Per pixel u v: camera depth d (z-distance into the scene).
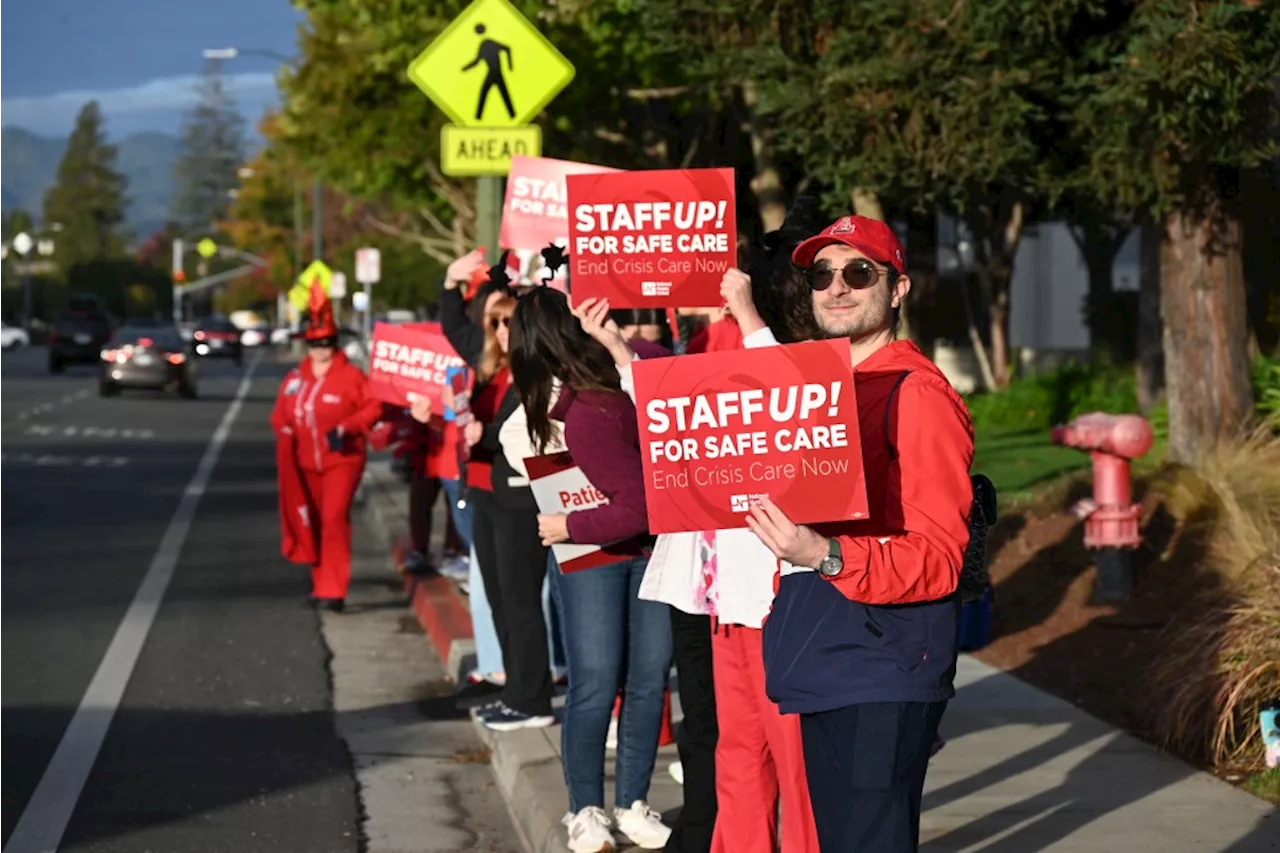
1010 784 6.99
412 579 13.16
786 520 3.99
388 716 9.16
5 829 6.95
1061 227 36.78
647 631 6.33
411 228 45.59
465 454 9.04
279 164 49.31
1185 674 7.80
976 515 4.38
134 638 11.17
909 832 4.23
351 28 24.62
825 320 4.49
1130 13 12.61
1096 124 12.63
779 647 4.31
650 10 14.13
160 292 169.38
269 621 11.95
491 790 7.73
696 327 6.29
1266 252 19.56
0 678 9.88
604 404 5.94
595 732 6.39
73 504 18.86
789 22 13.88
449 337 8.83
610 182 5.68
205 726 8.84
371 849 6.83
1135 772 7.14
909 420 4.16
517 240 7.93
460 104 9.89
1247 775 7.04
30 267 137.00
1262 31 11.27
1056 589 10.88
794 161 19.09
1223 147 11.96
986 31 12.12
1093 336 27.95
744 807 5.50
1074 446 10.41
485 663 9.21
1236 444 12.62
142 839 6.85
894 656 4.17
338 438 12.10
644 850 6.33
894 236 4.55
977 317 34.78
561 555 6.27
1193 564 10.64
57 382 49.84
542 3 19.06
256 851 6.75
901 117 13.08
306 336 12.12
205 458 25.05
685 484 4.02
